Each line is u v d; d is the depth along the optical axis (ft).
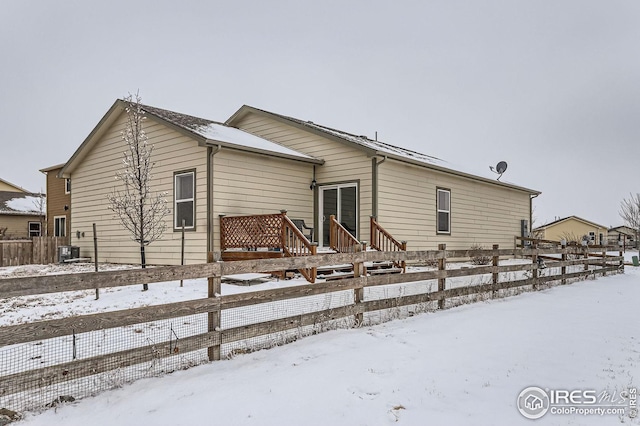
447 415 10.94
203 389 12.35
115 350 15.67
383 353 15.90
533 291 32.65
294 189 46.32
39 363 14.33
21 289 10.89
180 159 42.32
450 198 55.52
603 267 46.03
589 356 16.08
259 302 16.34
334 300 23.89
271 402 11.53
